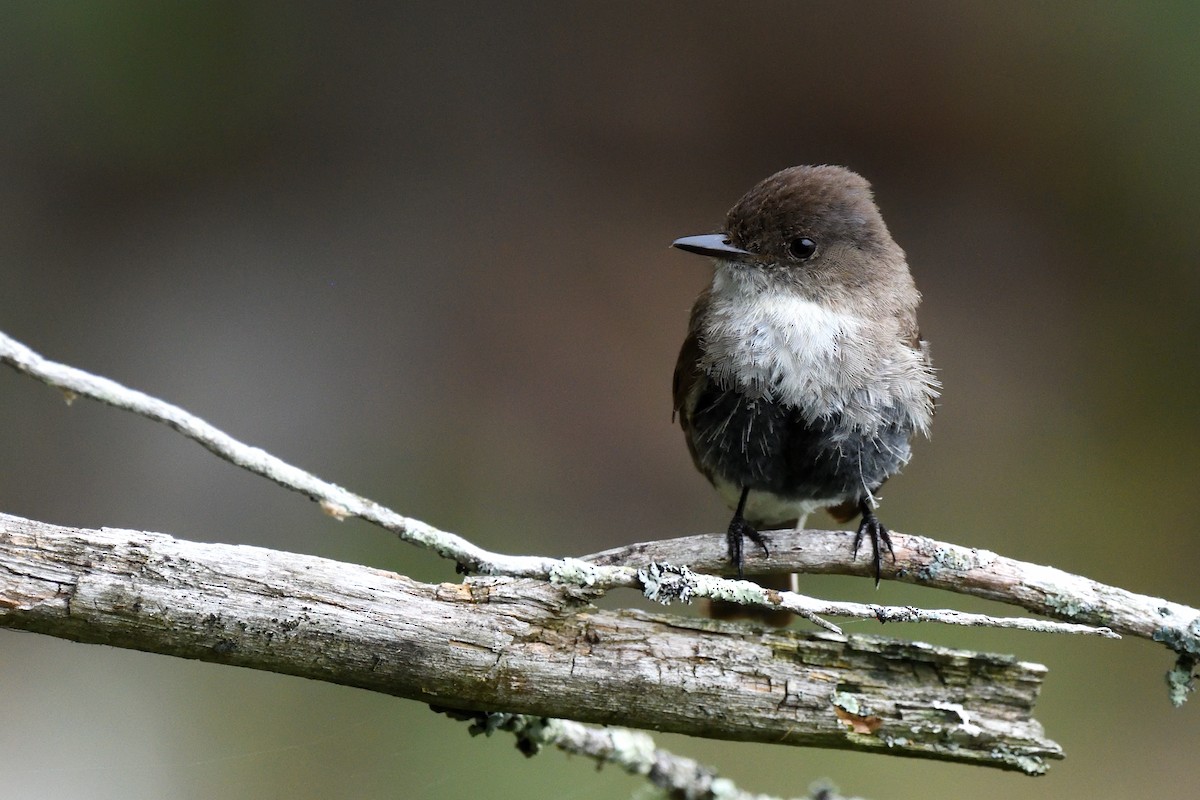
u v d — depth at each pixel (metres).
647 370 13.94
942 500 12.91
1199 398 13.98
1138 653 11.13
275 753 9.29
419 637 5.07
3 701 9.35
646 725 5.33
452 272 14.61
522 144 15.77
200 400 13.14
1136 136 15.28
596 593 5.25
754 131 15.94
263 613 4.95
